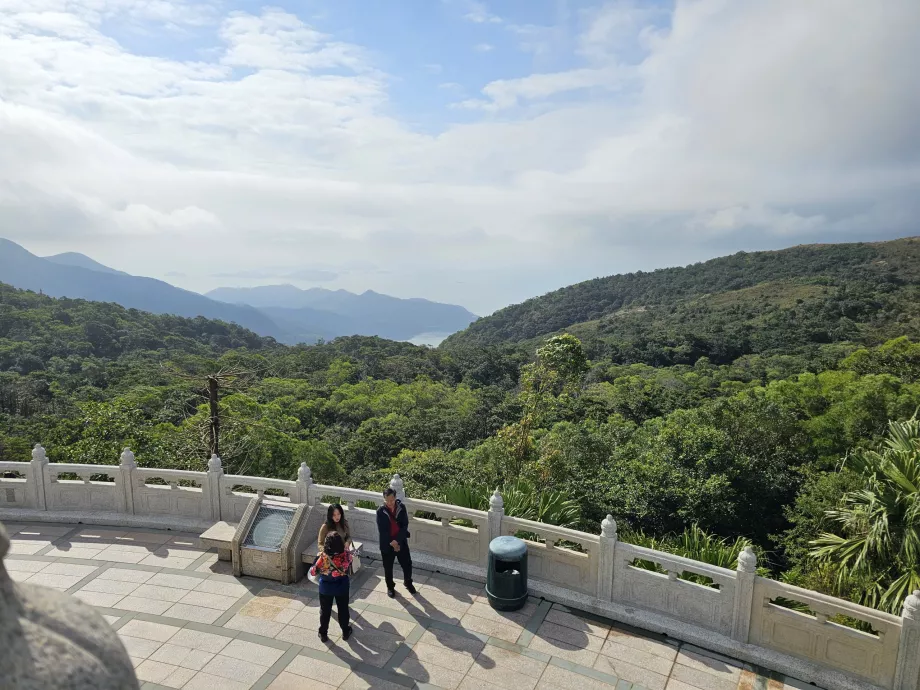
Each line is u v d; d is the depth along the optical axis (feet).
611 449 80.84
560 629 23.61
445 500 33.58
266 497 31.81
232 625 23.81
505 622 24.06
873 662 20.04
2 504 34.01
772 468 74.90
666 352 269.44
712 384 189.47
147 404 110.01
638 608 24.26
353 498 30.01
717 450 70.54
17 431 102.99
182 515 32.81
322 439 154.40
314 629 23.58
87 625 7.57
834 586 32.81
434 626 23.80
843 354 206.28
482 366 299.79
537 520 32.14
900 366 135.44
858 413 85.66
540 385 67.82
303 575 27.63
